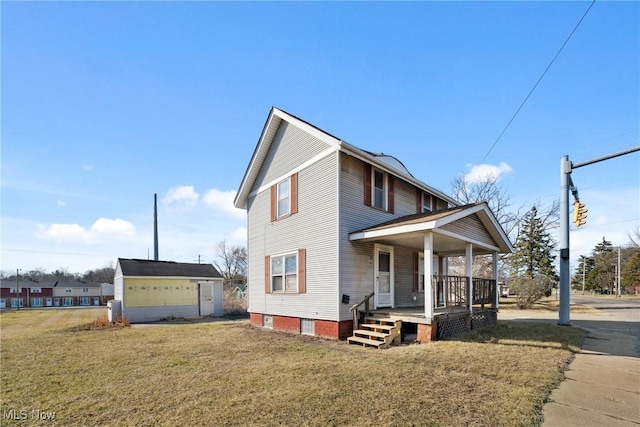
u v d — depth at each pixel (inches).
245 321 655.8
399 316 359.3
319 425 150.9
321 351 310.5
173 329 523.5
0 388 218.5
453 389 193.9
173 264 863.1
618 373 232.1
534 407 169.2
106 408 179.2
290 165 483.8
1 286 2293.3
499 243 495.5
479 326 443.8
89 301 2498.8
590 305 1007.6
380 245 445.7
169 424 156.3
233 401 181.8
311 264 428.5
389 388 196.2
